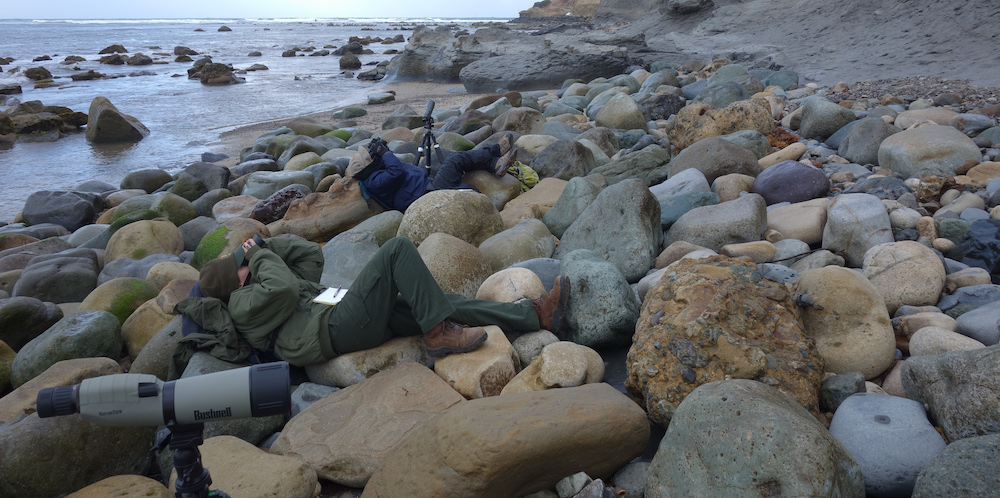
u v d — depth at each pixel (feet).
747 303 10.52
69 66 115.44
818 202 17.52
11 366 12.79
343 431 9.91
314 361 11.57
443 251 14.40
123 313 15.01
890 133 23.44
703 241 16.62
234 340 11.35
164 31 290.35
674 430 8.20
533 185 23.62
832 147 26.32
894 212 16.34
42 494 8.66
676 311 10.67
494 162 22.59
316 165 28.73
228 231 18.74
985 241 14.37
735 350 9.84
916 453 8.14
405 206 21.39
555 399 8.63
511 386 10.69
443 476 7.77
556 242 19.01
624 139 31.68
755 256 15.37
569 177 24.22
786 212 17.63
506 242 16.67
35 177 39.65
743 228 16.34
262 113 60.59
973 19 45.39
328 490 9.52
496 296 13.15
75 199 29.04
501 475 7.71
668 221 18.25
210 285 11.55
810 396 9.57
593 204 17.29
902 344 11.74
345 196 21.88
